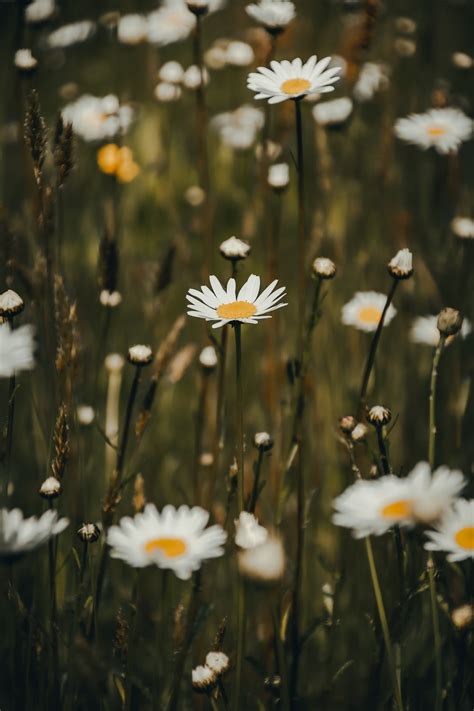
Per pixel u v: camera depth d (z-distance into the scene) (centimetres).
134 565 52
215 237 107
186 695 64
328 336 86
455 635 60
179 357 68
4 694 63
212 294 57
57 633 59
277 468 74
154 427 82
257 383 88
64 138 64
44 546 67
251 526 52
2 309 57
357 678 67
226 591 71
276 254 76
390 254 93
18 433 79
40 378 72
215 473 65
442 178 97
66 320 62
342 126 86
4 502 58
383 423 57
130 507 74
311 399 77
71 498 69
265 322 91
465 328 79
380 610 55
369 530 51
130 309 92
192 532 54
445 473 52
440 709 55
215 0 77
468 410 79
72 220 105
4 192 99
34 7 85
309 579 72
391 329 88
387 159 95
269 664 65
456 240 84
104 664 51
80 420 70
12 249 68
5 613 67
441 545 52
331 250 88
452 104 102
